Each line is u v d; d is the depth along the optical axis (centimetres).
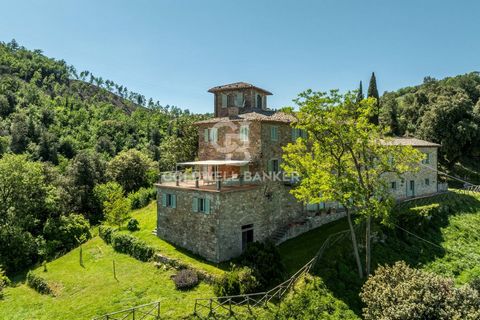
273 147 3506
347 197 2572
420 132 6550
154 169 6681
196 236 3028
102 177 6372
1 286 3062
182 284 2541
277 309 2284
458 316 1783
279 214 3475
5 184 4344
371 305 2081
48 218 4450
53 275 3105
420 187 4838
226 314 2231
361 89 7812
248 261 2664
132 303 2427
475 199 4631
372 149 2789
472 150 6209
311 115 2731
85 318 2311
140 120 15062
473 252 3297
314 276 2609
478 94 8238
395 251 3173
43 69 18450
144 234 3566
